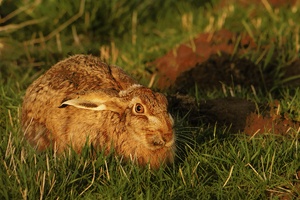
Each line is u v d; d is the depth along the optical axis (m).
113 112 9.97
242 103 12.18
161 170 9.73
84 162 9.88
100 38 16.30
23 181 9.44
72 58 11.30
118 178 9.64
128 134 9.87
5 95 12.62
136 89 9.85
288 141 10.70
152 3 17.27
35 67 14.64
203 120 11.82
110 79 10.66
